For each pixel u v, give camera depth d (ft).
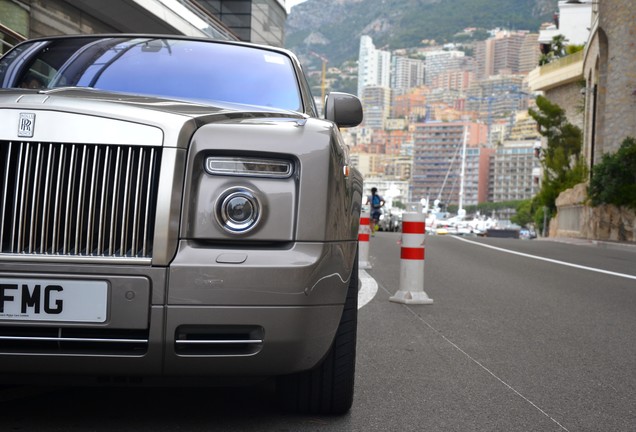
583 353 18.66
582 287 34.35
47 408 12.20
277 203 10.24
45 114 9.83
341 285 10.82
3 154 9.82
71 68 14.05
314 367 10.97
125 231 9.89
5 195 9.77
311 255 10.26
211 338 10.09
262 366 10.27
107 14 75.20
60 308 9.74
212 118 10.55
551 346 19.45
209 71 14.14
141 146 9.97
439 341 19.74
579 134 175.22
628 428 12.43
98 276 9.77
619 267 49.37
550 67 219.82
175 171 9.95
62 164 9.84
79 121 9.86
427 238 97.60
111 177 9.96
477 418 12.69
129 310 9.81
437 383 15.11
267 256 10.11
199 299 9.87
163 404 12.66
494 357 17.85
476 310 25.58
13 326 9.76
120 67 14.01
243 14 135.03
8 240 9.80
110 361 9.92
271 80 14.19
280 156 10.35
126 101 10.77
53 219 9.79
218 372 10.20
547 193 173.17
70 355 9.81
